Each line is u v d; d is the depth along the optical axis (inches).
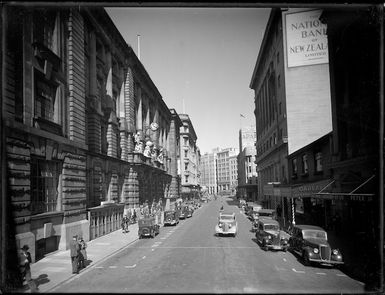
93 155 1122.7
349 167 892.6
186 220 1750.7
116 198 1364.4
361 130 791.7
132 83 1700.3
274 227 860.6
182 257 745.6
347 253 724.0
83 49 1032.2
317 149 1202.0
